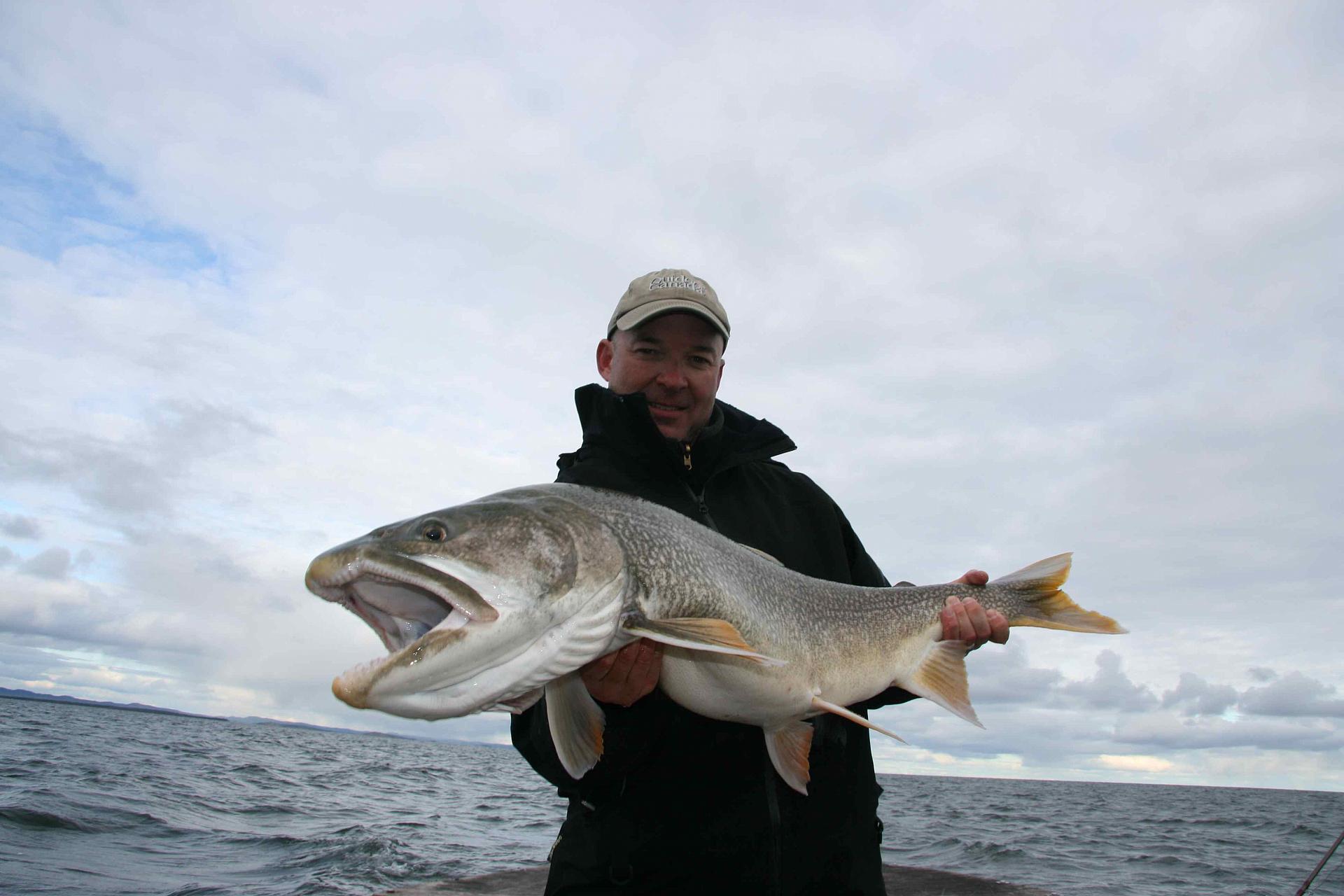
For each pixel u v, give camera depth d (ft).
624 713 8.70
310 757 133.39
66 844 31.42
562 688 8.30
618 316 11.76
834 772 10.16
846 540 12.89
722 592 9.06
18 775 52.54
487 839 44.34
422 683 6.87
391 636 7.88
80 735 123.34
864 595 11.44
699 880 9.02
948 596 12.32
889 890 17.71
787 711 9.57
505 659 7.30
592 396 11.65
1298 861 55.83
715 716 9.23
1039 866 46.68
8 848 29.12
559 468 12.21
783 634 9.75
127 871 27.94
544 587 7.55
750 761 9.50
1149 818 112.98
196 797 52.03
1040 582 12.96
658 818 9.07
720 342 11.79
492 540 7.57
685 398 11.54
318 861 32.50
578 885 9.06
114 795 46.55
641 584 8.39
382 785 84.23
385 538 7.56
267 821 44.34
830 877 9.64
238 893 25.57
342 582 7.44
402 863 32.76
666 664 8.86
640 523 8.70
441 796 79.05
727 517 11.34
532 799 89.04
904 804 127.34
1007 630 11.71
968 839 60.75
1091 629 12.64
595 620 7.89
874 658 11.12
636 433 10.81
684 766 9.23
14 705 382.83
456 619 7.16
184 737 164.45
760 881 9.07
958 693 11.55
